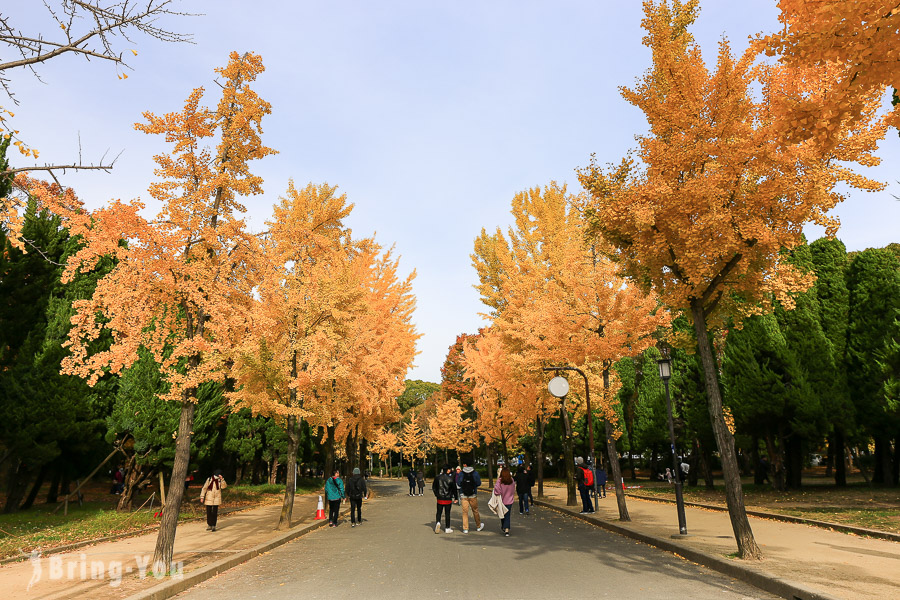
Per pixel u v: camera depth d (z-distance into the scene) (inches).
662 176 378.9
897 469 819.4
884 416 743.1
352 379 739.4
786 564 297.1
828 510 557.9
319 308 636.7
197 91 391.2
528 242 844.0
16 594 276.1
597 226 422.9
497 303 927.7
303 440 1274.6
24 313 702.5
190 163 392.5
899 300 743.7
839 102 211.8
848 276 825.5
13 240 250.4
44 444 680.4
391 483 2375.7
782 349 767.1
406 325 1190.9
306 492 1244.5
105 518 605.0
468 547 420.5
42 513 687.7
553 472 1792.6
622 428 1305.4
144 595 263.3
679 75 362.6
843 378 776.3
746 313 439.5
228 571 352.2
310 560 385.4
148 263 362.3
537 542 442.6
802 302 795.4
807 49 202.2
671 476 1138.0
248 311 414.0
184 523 625.9
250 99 424.8
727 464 345.4
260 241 420.8
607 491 1059.3
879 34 187.2
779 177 337.4
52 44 203.2
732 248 357.4
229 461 1236.5
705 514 610.9
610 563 339.0
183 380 368.2
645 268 416.2
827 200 328.8
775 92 340.2
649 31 394.9
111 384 775.7
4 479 881.5
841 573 271.7
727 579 289.1
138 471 714.8
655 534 445.1
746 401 780.0
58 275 745.0
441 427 1926.7
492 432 1309.1
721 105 355.3
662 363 485.4
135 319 367.9
